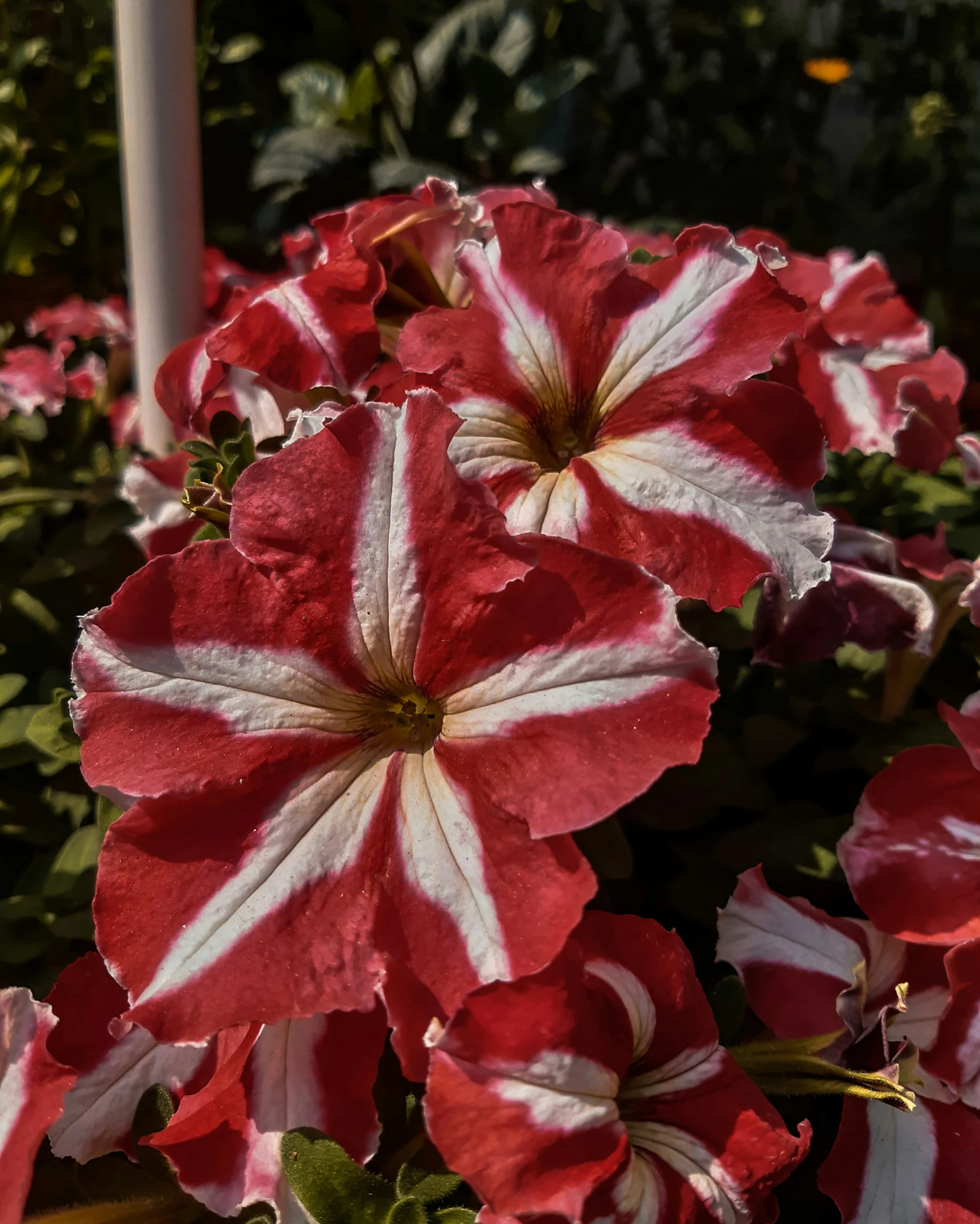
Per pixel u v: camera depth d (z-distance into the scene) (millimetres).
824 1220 188
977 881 186
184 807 161
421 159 642
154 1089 171
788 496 177
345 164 634
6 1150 150
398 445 164
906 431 245
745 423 179
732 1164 150
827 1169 171
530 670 157
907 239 830
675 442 181
